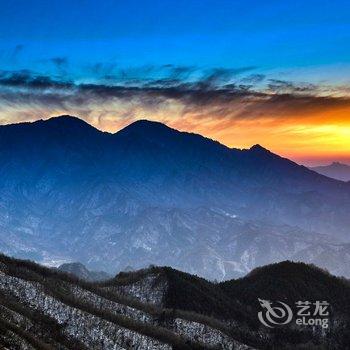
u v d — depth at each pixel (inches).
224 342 6348.4
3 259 6830.7
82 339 5378.9
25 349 4485.7
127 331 5595.5
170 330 6309.1
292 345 6963.6
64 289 6382.9
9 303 5398.6
